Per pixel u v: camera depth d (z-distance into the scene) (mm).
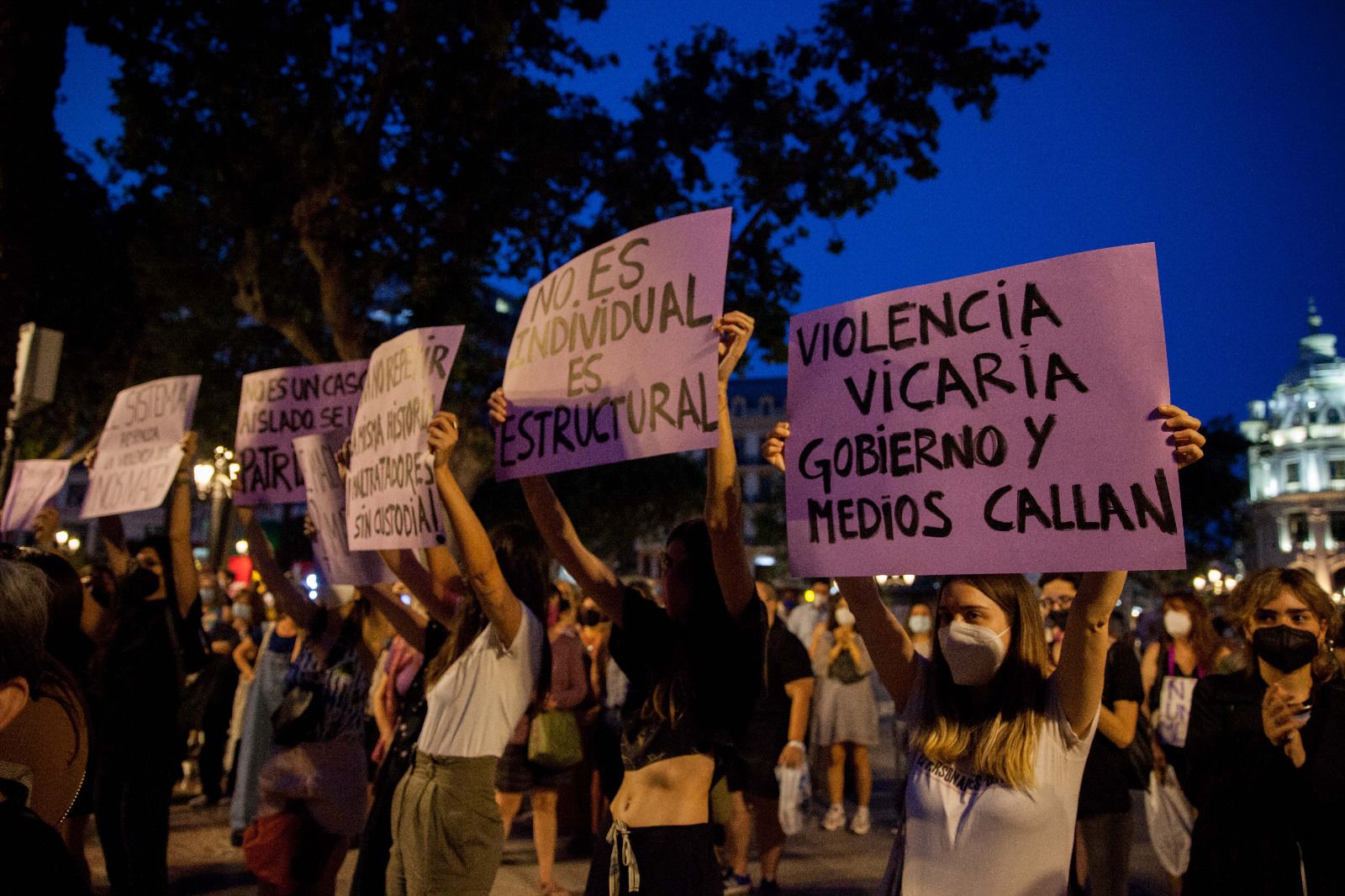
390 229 16172
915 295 2672
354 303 18922
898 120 18188
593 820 7355
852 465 2711
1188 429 2162
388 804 3707
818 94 18281
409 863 3443
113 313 20516
